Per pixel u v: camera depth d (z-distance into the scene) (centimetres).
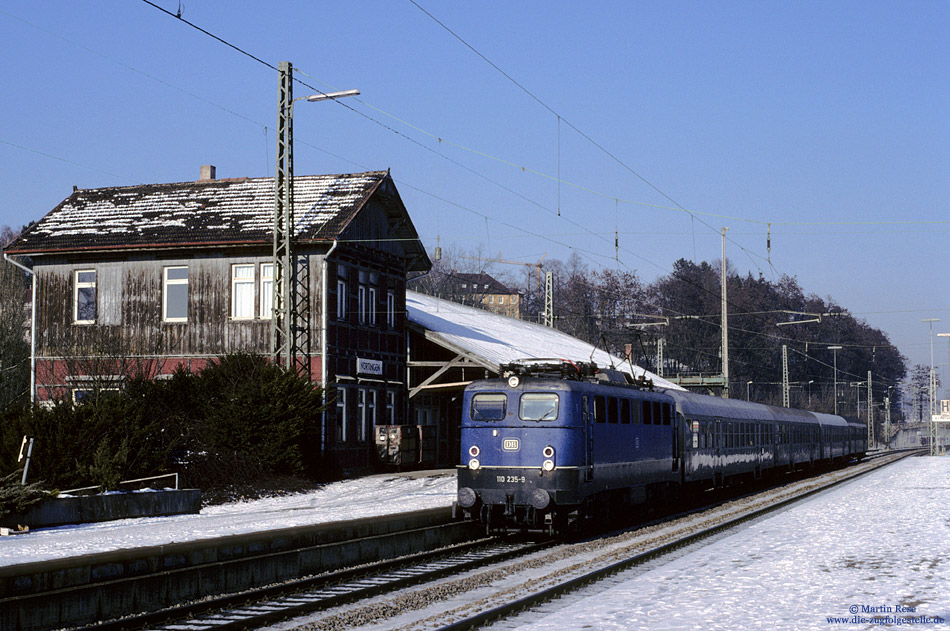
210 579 1692
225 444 3500
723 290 6175
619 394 2797
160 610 1524
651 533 2716
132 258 4366
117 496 2586
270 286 4216
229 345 4225
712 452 3862
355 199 4353
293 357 3997
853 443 7675
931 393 10831
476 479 2503
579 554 2277
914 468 6425
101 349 3522
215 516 2666
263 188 4544
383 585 1752
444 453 5322
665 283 12825
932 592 1567
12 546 1872
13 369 4712
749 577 1742
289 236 3984
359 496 3334
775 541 2327
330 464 4038
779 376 13750
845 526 2645
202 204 4503
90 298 4412
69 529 2306
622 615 1395
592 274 12350
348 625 1459
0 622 1338
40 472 2688
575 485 2448
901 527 2598
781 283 14750
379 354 4619
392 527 2242
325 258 4106
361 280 4481
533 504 2409
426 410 5150
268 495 3362
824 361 14612
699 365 12275
